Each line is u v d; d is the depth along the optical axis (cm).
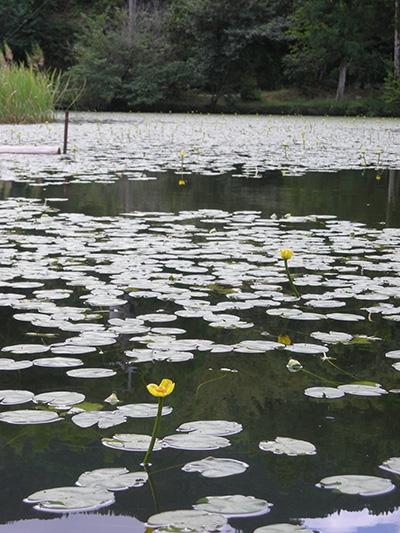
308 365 202
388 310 261
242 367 198
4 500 122
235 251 361
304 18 2552
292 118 2295
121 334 227
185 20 2712
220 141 1252
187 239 391
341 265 334
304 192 618
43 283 291
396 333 234
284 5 2742
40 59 1672
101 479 131
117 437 150
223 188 636
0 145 1047
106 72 2641
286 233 416
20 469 135
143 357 205
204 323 241
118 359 203
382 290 288
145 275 305
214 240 390
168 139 1284
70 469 135
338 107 2589
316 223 459
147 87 2645
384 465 139
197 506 121
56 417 161
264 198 579
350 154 1036
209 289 285
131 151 1037
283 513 120
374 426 159
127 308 255
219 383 185
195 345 217
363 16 2528
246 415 163
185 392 178
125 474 133
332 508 122
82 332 227
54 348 211
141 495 125
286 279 305
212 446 146
